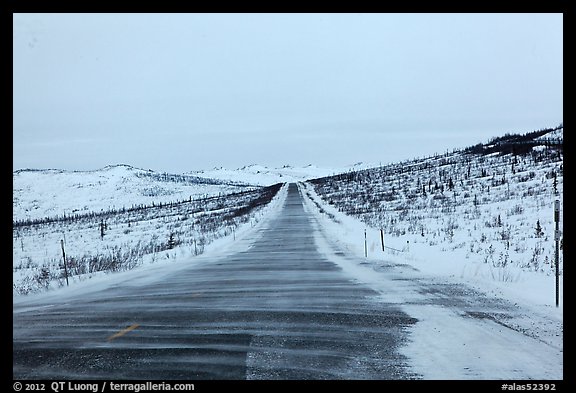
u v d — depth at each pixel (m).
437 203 40.16
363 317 8.76
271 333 7.79
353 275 14.21
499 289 11.09
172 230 44.66
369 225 33.62
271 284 13.02
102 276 17.56
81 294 13.02
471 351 6.61
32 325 8.95
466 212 32.19
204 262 20.08
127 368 6.21
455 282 12.34
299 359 6.44
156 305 10.59
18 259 32.06
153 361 6.46
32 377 5.98
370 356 6.51
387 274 14.17
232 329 8.12
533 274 12.78
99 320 9.20
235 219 47.69
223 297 11.27
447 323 8.12
